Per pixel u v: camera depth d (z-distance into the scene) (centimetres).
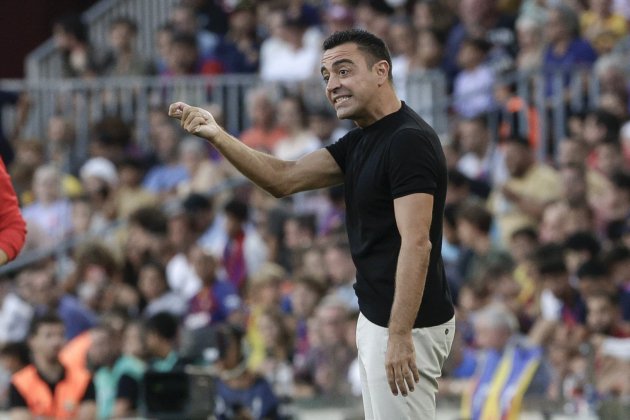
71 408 3294
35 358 3306
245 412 3064
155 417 2738
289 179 1947
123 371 3247
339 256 3672
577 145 3809
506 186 3797
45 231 4331
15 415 3297
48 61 5238
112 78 4931
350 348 3306
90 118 4781
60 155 4728
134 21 5128
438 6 4769
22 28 5922
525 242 3591
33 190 4525
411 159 1819
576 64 4200
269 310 3494
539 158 4075
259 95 4419
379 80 1867
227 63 5019
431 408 1859
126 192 4394
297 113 4391
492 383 3036
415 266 1791
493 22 4609
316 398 3180
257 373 3112
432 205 1822
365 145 1872
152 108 4662
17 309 3844
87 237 4234
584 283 3238
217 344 3102
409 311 1786
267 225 4016
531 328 3350
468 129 4112
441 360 1872
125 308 3572
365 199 1859
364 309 1872
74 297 3984
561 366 3080
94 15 5431
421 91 4350
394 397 1845
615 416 2778
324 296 3581
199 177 4366
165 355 3253
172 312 3472
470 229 3606
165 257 4012
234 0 5338
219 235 4119
